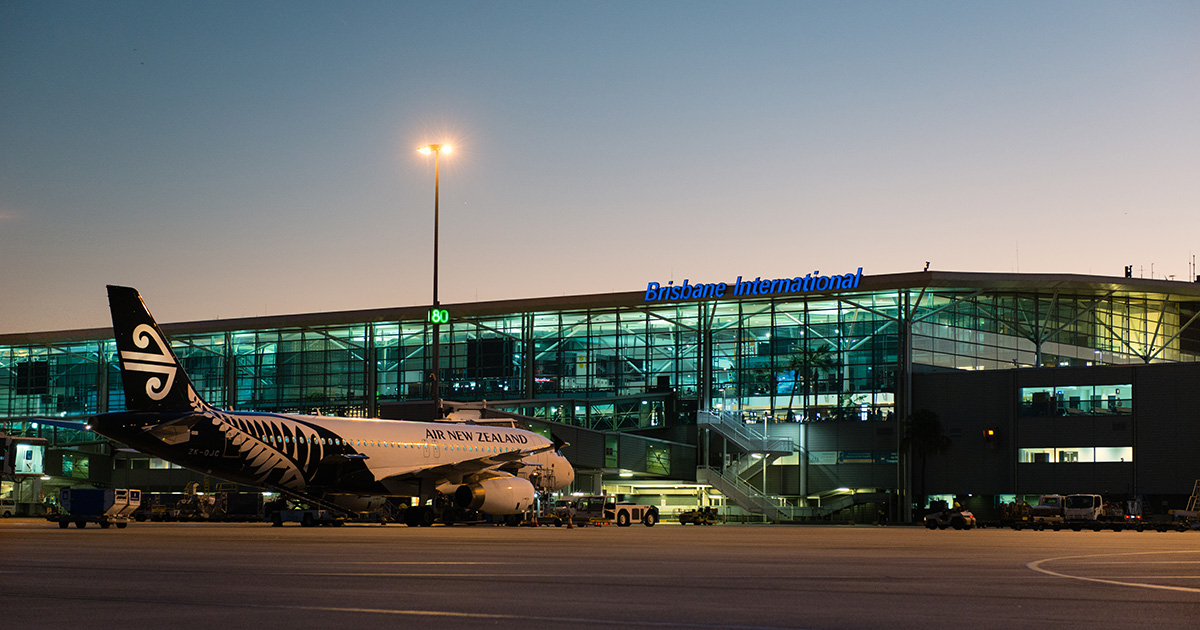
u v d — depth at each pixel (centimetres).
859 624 1158
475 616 1187
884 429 8419
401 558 2178
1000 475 8150
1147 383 7781
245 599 1339
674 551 2658
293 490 4581
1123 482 7769
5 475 7769
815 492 8569
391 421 4956
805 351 8700
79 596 1373
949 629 1119
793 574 1855
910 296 8438
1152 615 1259
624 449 8006
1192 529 6253
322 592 1430
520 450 5106
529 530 4488
